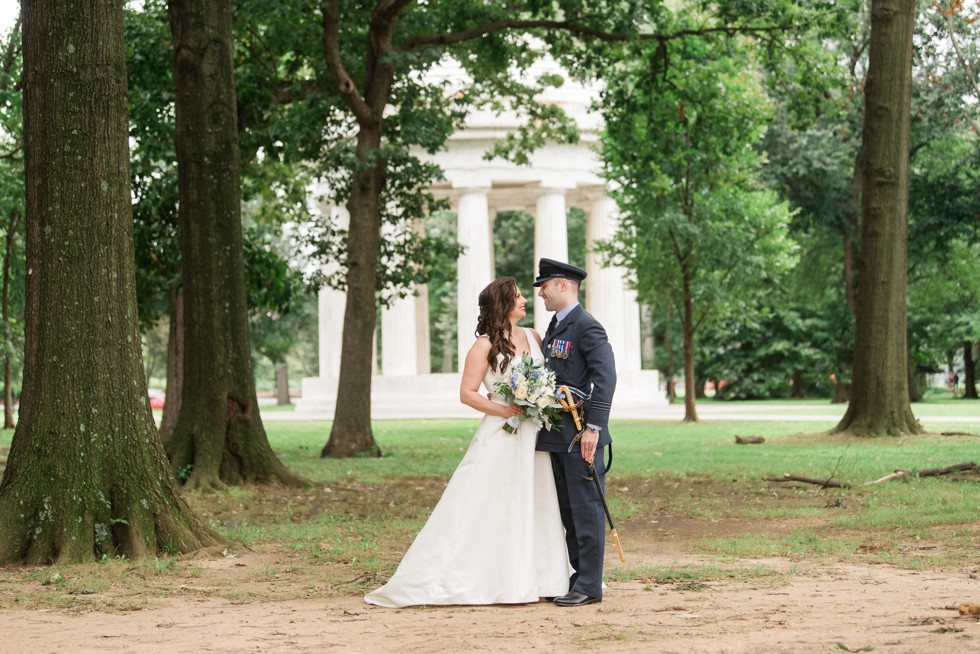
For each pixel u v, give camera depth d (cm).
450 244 2386
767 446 2084
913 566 732
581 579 611
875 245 2159
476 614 578
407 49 2189
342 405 2106
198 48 1459
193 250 1464
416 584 612
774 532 983
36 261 881
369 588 685
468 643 486
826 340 5822
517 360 632
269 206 2889
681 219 3022
